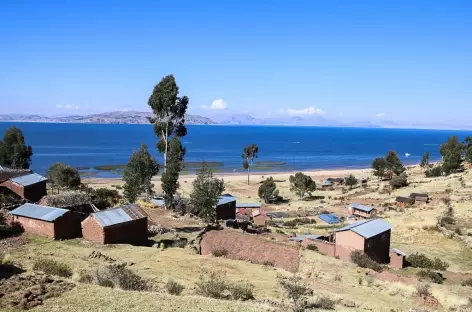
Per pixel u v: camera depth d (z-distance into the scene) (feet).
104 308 70.79
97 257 129.49
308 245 174.81
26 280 82.43
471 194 322.75
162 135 266.57
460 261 186.70
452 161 461.37
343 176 554.05
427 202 321.93
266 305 83.82
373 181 479.41
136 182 226.99
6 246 136.87
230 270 127.13
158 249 149.18
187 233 182.39
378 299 107.04
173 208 240.32
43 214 155.84
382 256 172.65
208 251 155.43
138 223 163.02
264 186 379.14
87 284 84.53
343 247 167.43
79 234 160.45
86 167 588.50
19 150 335.47
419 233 231.91
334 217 291.58
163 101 256.52
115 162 655.35
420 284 126.31
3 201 189.88
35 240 147.43
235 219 245.45
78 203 191.72
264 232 217.56
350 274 133.08
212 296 90.89
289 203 377.30
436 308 104.58
